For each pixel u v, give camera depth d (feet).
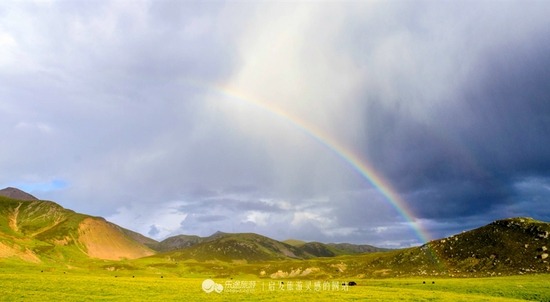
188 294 235.20
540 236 441.27
